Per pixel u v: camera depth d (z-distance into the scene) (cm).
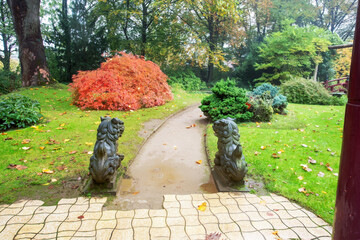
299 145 506
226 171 342
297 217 278
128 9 1620
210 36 2164
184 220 268
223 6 1470
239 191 336
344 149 108
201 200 312
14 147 450
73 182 347
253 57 2114
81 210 282
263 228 257
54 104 853
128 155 456
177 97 1153
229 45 2519
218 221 267
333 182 358
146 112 788
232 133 353
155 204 308
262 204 305
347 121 105
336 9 2714
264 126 662
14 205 288
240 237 241
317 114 807
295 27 1750
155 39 1806
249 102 727
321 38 1770
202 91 1697
